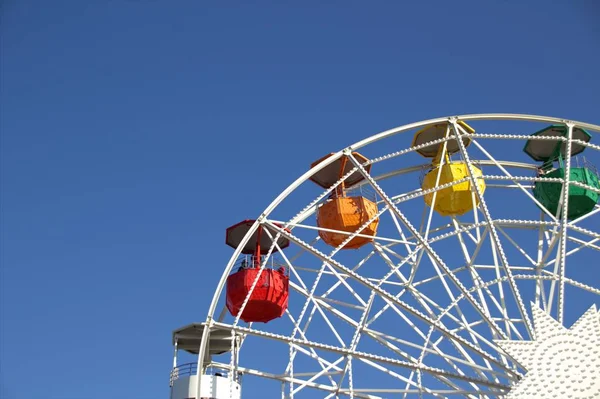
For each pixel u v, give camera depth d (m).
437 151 37.03
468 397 30.64
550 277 29.33
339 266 27.53
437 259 28.08
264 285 32.50
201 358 27.00
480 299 30.53
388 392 29.89
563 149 36.75
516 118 31.06
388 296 27.11
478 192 29.55
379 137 30.78
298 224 31.58
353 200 34.84
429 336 27.80
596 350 25.20
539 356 25.70
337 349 27.14
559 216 31.62
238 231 35.53
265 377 31.31
